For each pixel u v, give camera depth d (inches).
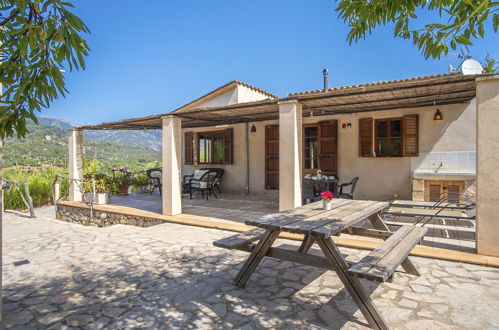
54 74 68.3
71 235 220.5
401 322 96.4
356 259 152.6
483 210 147.6
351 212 136.3
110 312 107.3
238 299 115.2
